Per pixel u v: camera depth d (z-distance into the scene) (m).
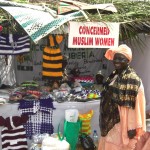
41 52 6.25
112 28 4.71
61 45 6.37
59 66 5.40
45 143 4.65
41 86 5.81
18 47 5.02
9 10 4.57
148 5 5.89
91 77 6.39
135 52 6.03
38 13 4.61
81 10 4.94
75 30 4.50
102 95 4.25
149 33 5.56
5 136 4.89
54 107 5.14
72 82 5.96
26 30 4.20
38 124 5.10
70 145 5.03
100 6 5.21
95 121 5.41
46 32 4.22
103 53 6.70
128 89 3.91
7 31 4.91
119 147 4.11
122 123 4.02
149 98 5.62
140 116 3.95
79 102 5.24
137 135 4.00
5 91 5.38
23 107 5.00
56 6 5.41
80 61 6.57
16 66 6.16
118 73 4.11
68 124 4.99
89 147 5.08
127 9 5.57
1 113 4.94
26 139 5.05
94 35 4.62
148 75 5.66
